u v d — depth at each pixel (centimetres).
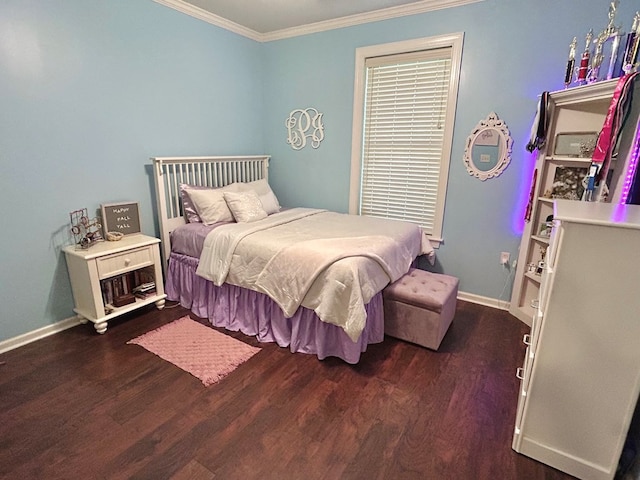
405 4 300
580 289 128
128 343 241
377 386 203
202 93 340
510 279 306
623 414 131
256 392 196
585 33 244
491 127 290
